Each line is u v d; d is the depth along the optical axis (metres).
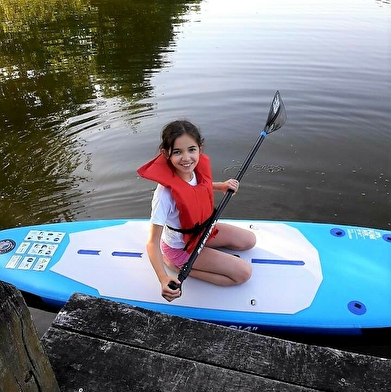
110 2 10.67
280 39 7.49
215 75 6.21
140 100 5.59
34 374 1.24
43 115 5.31
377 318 2.41
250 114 5.15
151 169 2.28
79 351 1.58
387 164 4.16
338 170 4.09
